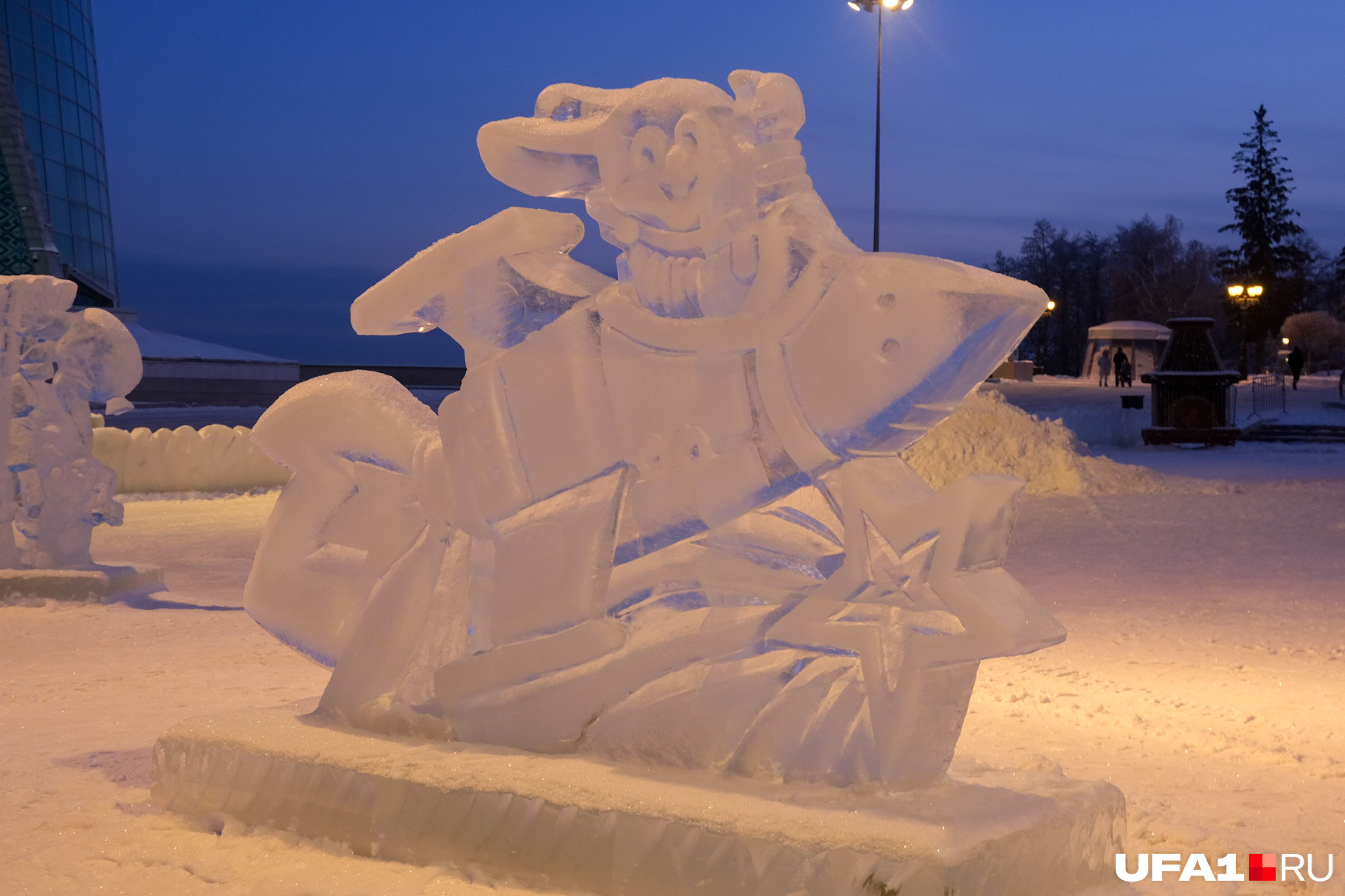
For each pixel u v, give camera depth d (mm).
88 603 9938
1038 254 93750
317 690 6555
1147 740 5320
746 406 3369
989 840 2883
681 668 3439
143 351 53719
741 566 3406
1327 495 18609
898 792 3201
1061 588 10469
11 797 4324
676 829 3088
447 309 3986
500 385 3832
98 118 60594
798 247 3293
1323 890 3455
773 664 3334
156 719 5746
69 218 56281
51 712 5996
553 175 3787
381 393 4250
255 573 4398
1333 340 76125
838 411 3193
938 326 3033
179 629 8797
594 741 3570
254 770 3828
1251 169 86562
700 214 3408
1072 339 93750
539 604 3688
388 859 3533
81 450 10664
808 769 3285
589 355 3662
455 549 3998
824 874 2891
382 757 3613
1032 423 20219
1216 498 18281
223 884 3412
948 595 3057
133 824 3953
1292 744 5273
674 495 3482
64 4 57375
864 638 3191
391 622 4016
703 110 3414
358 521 4234
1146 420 31547
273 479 21797
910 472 3359
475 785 3408
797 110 3484
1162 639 8102
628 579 3605
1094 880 3256
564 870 3244
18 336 10445
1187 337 29891
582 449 3654
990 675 6898
